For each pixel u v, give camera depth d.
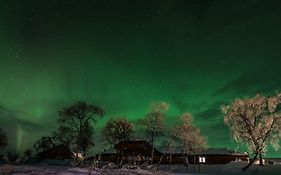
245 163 61.38
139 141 89.56
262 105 53.41
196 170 60.12
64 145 85.75
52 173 28.67
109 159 86.00
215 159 90.25
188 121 73.44
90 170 30.38
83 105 82.50
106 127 85.06
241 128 53.47
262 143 52.97
